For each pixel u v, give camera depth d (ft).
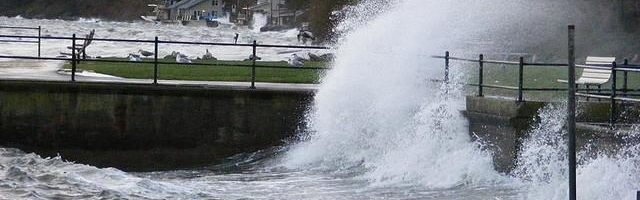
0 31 545.03
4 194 55.93
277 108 87.71
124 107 87.04
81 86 86.53
